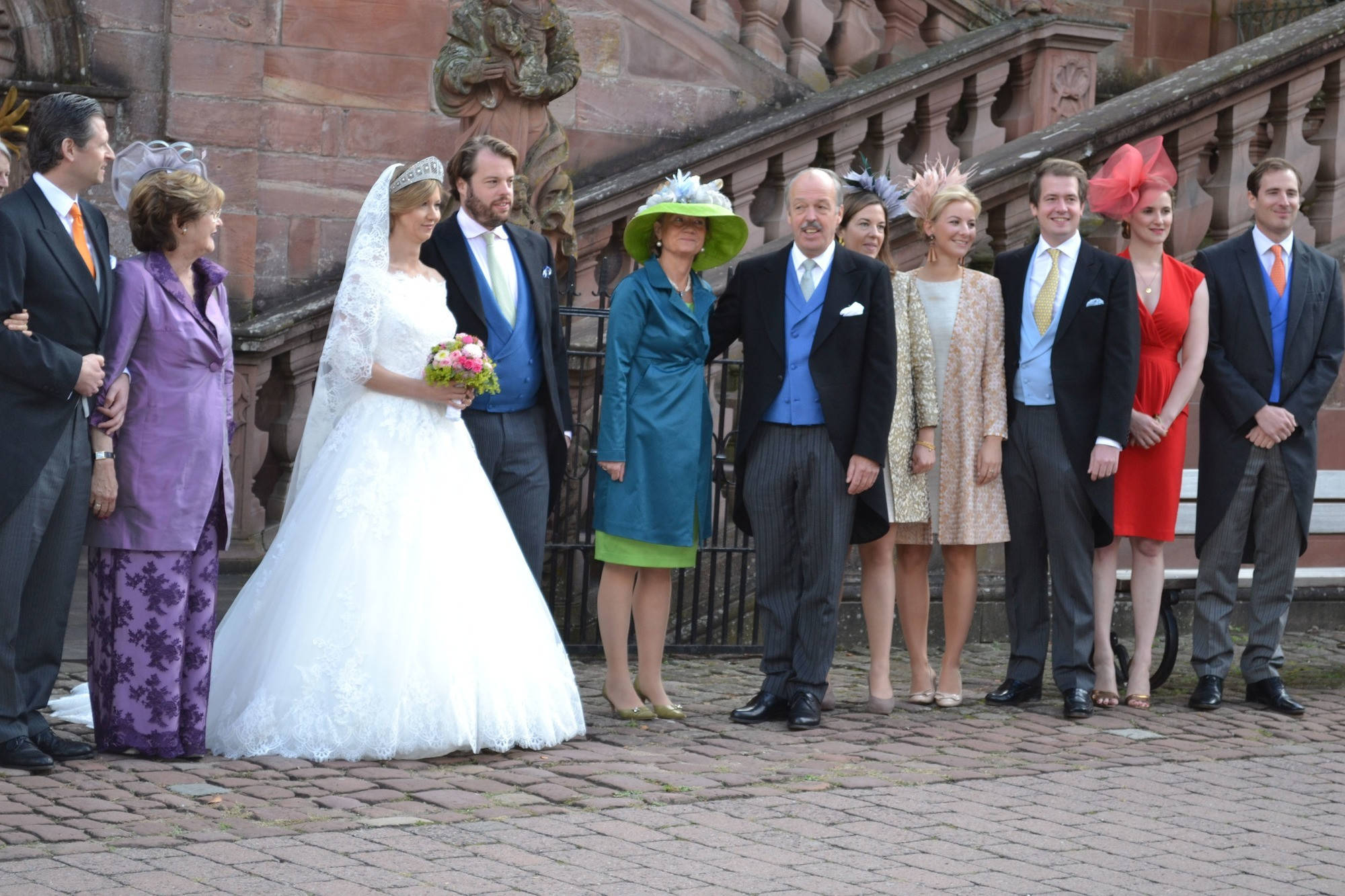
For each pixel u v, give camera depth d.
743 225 6.90
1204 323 7.44
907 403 7.06
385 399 6.02
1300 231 10.28
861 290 6.74
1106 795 5.64
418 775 5.55
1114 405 7.07
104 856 4.42
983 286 7.25
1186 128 9.95
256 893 4.13
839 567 6.75
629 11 11.24
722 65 11.54
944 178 7.34
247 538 10.12
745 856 4.66
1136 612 7.52
